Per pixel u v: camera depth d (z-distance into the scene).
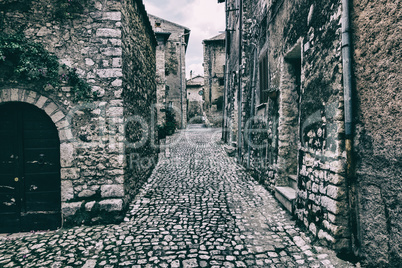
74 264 2.70
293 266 2.53
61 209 3.81
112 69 3.93
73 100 3.86
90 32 3.88
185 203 4.43
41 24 3.75
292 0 3.96
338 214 2.54
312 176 3.12
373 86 2.20
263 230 3.35
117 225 3.64
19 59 3.63
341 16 2.52
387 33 2.03
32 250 3.04
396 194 1.98
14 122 3.85
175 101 20.23
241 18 8.12
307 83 3.37
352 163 2.47
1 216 3.85
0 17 3.63
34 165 3.90
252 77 6.93
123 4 4.09
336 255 2.53
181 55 20.02
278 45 4.69
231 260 2.67
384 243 2.11
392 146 2.01
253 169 6.29
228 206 4.26
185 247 2.96
